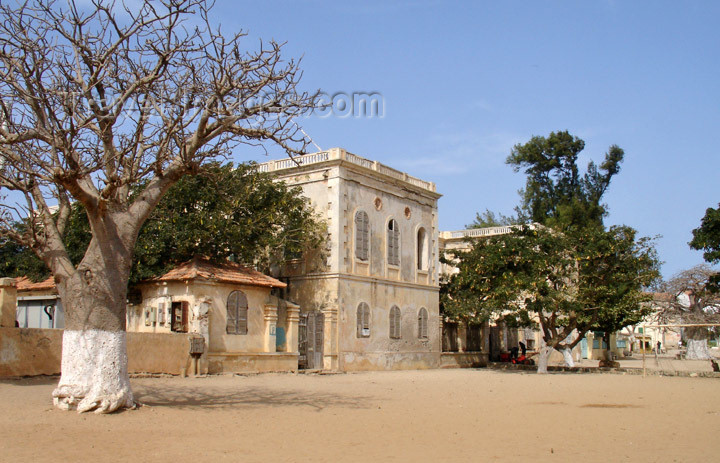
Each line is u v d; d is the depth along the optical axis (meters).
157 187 14.73
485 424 13.59
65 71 14.20
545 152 53.69
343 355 31.62
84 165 13.98
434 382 25.58
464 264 37.47
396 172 37.09
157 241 25.92
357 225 33.56
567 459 9.81
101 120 13.91
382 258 35.28
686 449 10.80
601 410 16.47
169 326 25.22
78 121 14.55
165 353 22.78
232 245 28.08
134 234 14.30
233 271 27.19
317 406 16.12
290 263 33.66
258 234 28.91
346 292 32.25
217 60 15.17
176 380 21.73
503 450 10.52
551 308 32.44
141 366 21.92
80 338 13.55
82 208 25.80
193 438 11.05
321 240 32.19
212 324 25.30
